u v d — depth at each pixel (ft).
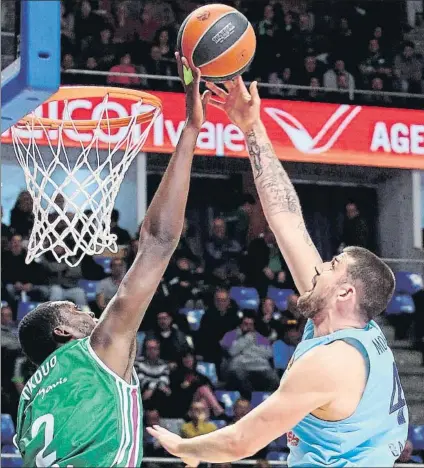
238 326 34.47
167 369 31.50
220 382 33.73
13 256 34.19
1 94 9.63
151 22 44.83
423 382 37.99
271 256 39.50
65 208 14.39
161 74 39.24
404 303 39.96
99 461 8.63
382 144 36.45
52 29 9.25
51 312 9.56
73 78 37.73
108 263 38.40
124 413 8.76
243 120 11.94
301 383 9.07
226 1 43.91
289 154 35.50
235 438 9.18
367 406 9.21
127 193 42.52
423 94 42.73
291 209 11.40
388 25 44.68
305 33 43.47
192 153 9.18
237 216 41.45
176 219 8.96
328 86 41.32
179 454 9.42
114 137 23.18
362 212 46.44
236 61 11.63
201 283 36.88
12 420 30.32
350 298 9.69
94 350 8.83
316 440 9.34
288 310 35.94
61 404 8.74
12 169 40.27
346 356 9.22
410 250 43.78
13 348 31.12
